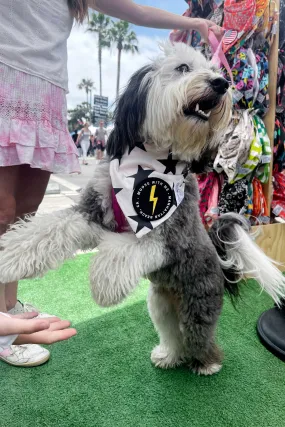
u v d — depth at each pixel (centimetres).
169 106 84
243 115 150
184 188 91
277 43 153
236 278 109
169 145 90
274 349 115
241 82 147
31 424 83
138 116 87
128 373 104
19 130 84
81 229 83
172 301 104
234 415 89
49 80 89
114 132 91
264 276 102
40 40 86
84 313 135
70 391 95
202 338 98
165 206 83
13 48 81
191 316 96
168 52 96
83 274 167
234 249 103
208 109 90
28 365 104
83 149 736
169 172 86
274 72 155
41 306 138
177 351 108
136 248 81
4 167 88
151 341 120
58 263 79
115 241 83
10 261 75
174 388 98
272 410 90
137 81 90
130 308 141
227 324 132
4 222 93
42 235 79
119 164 86
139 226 80
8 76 82
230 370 107
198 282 93
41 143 88
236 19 141
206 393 96
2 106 81
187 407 91
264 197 166
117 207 85
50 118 90
